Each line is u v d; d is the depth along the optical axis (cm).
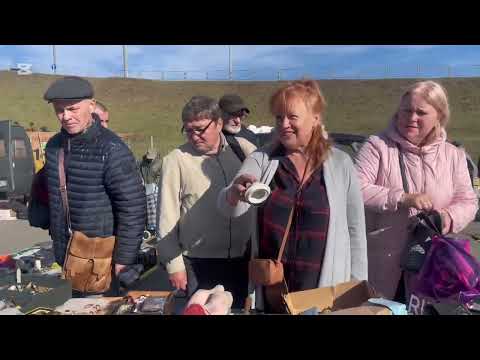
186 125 265
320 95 218
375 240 259
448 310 195
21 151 1154
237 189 207
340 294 201
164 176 275
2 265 391
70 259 264
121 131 4659
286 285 204
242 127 423
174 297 232
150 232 559
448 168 258
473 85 5369
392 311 175
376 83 5841
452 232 244
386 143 263
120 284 280
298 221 213
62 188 274
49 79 6147
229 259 277
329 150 221
